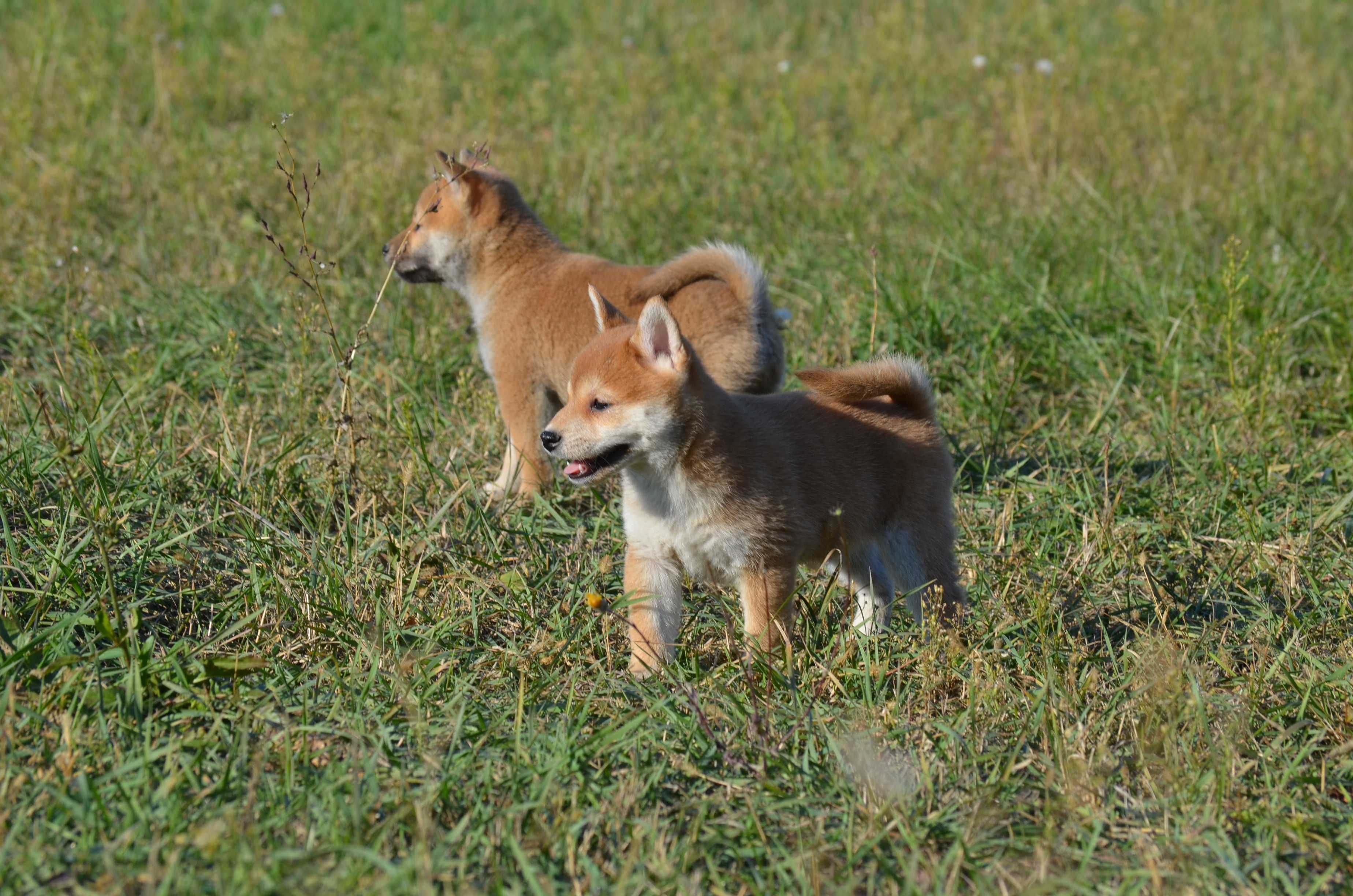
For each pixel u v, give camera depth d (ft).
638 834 20.59
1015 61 79.97
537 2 93.71
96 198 55.62
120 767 21.29
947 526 31.42
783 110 68.23
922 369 31.35
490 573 31.17
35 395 37.45
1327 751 24.93
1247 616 30.83
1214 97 74.33
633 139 64.54
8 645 25.00
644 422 27.22
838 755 23.34
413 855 19.39
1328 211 56.34
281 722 23.56
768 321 36.29
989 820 22.00
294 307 45.47
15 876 18.85
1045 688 24.90
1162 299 46.93
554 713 25.23
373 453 35.94
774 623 27.86
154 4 86.63
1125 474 37.70
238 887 18.22
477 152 38.52
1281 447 39.70
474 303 40.93
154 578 29.30
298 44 77.82
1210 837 21.12
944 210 56.75
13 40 76.54
